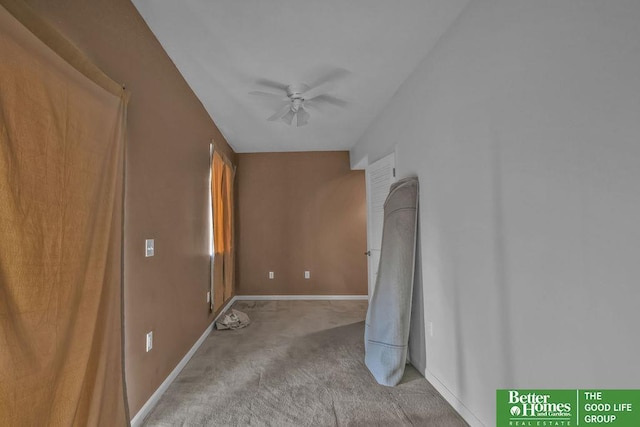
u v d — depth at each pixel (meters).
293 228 5.11
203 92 2.83
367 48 2.16
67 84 1.14
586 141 1.08
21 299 0.94
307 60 2.31
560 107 1.17
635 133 0.93
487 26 1.58
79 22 1.30
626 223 0.96
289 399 2.06
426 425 1.78
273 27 1.91
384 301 2.54
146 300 1.90
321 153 5.16
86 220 1.23
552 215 1.21
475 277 1.70
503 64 1.47
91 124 1.28
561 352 1.18
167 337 2.23
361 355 2.80
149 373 1.94
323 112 3.38
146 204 1.90
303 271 5.09
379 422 1.81
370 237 3.74
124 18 1.64
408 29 1.96
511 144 1.42
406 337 2.35
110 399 1.40
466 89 1.77
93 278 1.27
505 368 1.48
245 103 3.08
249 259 5.07
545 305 1.25
